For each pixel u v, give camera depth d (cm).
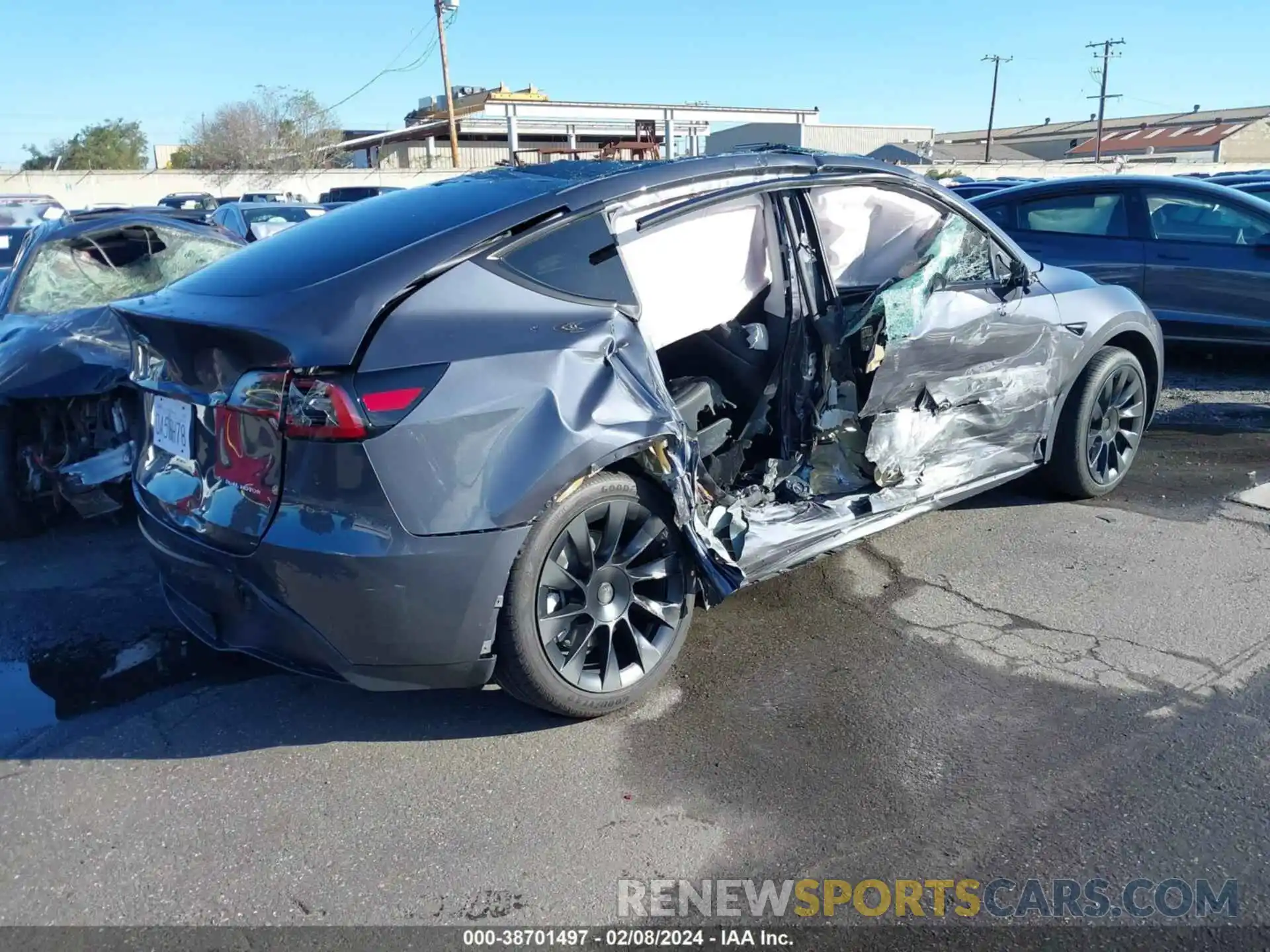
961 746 303
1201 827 265
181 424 312
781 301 381
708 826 271
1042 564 434
